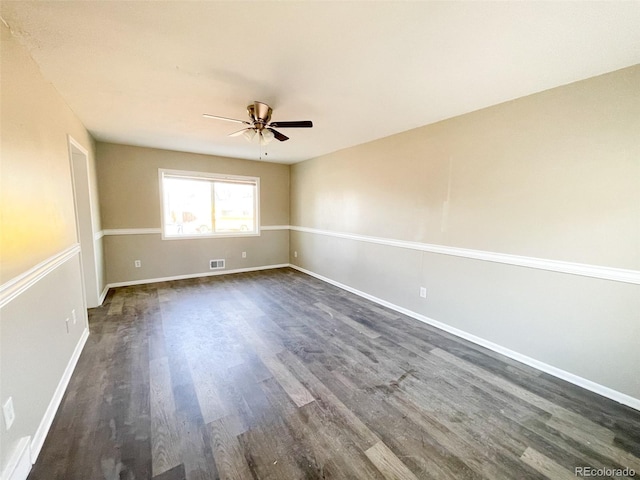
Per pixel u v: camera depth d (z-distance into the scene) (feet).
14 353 4.37
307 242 18.02
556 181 7.09
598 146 6.40
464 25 4.73
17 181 4.81
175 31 4.99
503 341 8.36
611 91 6.17
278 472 4.50
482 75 6.48
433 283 10.28
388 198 11.93
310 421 5.61
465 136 8.98
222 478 4.37
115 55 5.76
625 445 5.16
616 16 4.42
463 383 6.94
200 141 13.07
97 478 4.31
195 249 16.66
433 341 9.14
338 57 5.80
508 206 8.04
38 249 5.52
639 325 6.07
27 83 5.48
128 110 8.93
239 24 4.78
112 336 9.10
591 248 6.63
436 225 10.05
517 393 6.59
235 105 8.49
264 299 13.04
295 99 7.99
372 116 9.32
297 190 18.85
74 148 9.33
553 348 7.35
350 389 6.64
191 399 6.18
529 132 7.50
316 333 9.59
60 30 4.92
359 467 4.62
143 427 5.36
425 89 7.24
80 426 5.35
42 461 4.58
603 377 6.57
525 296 7.82
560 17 4.48
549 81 6.70
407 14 4.47
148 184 14.82
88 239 11.25
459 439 5.24
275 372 7.28
